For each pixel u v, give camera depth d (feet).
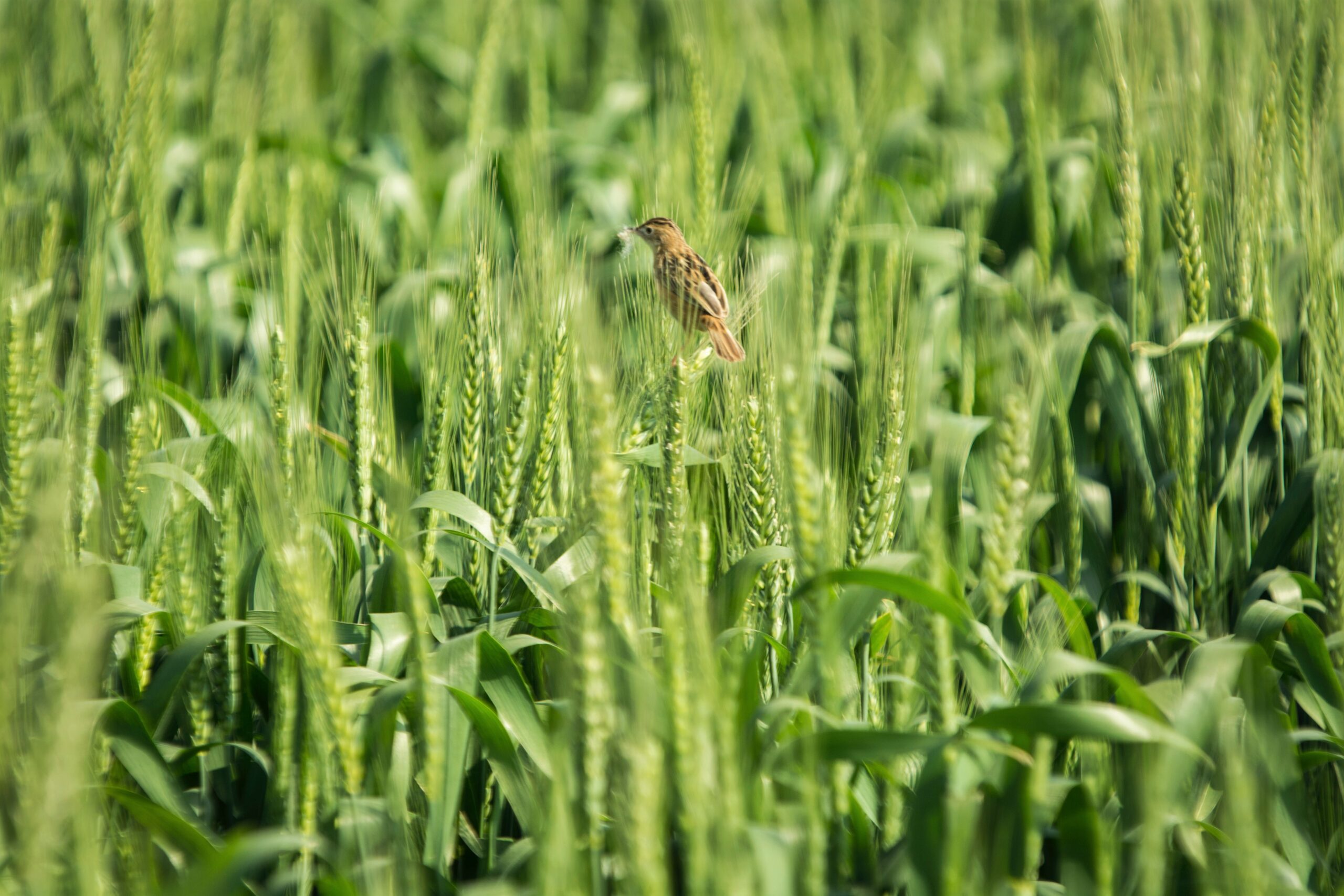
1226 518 50.49
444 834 33.53
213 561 40.98
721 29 101.55
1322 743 41.65
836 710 31.60
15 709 28.40
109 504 43.55
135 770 34.17
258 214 81.61
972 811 29.37
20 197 68.23
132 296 66.28
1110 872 31.24
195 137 96.02
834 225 63.98
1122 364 51.60
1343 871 38.52
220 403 53.36
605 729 29.30
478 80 89.25
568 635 30.76
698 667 28.22
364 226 71.97
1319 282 47.09
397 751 35.60
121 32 63.00
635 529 39.83
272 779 37.09
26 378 37.76
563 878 26.94
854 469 43.57
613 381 39.63
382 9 142.20
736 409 42.04
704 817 26.81
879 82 93.04
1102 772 36.76
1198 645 41.47
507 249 71.20
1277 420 49.75
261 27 92.43
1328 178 53.47
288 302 51.88
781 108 95.86
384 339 54.39
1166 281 65.41
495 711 35.68
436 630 40.32
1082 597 47.52
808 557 32.04
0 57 86.28
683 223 60.34
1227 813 27.09
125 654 39.83
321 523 39.68
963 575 44.37
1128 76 59.72
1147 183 58.80
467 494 44.70
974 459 50.55
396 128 116.98
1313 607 45.37
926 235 75.46
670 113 79.36
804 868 29.07
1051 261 70.69
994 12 120.37
